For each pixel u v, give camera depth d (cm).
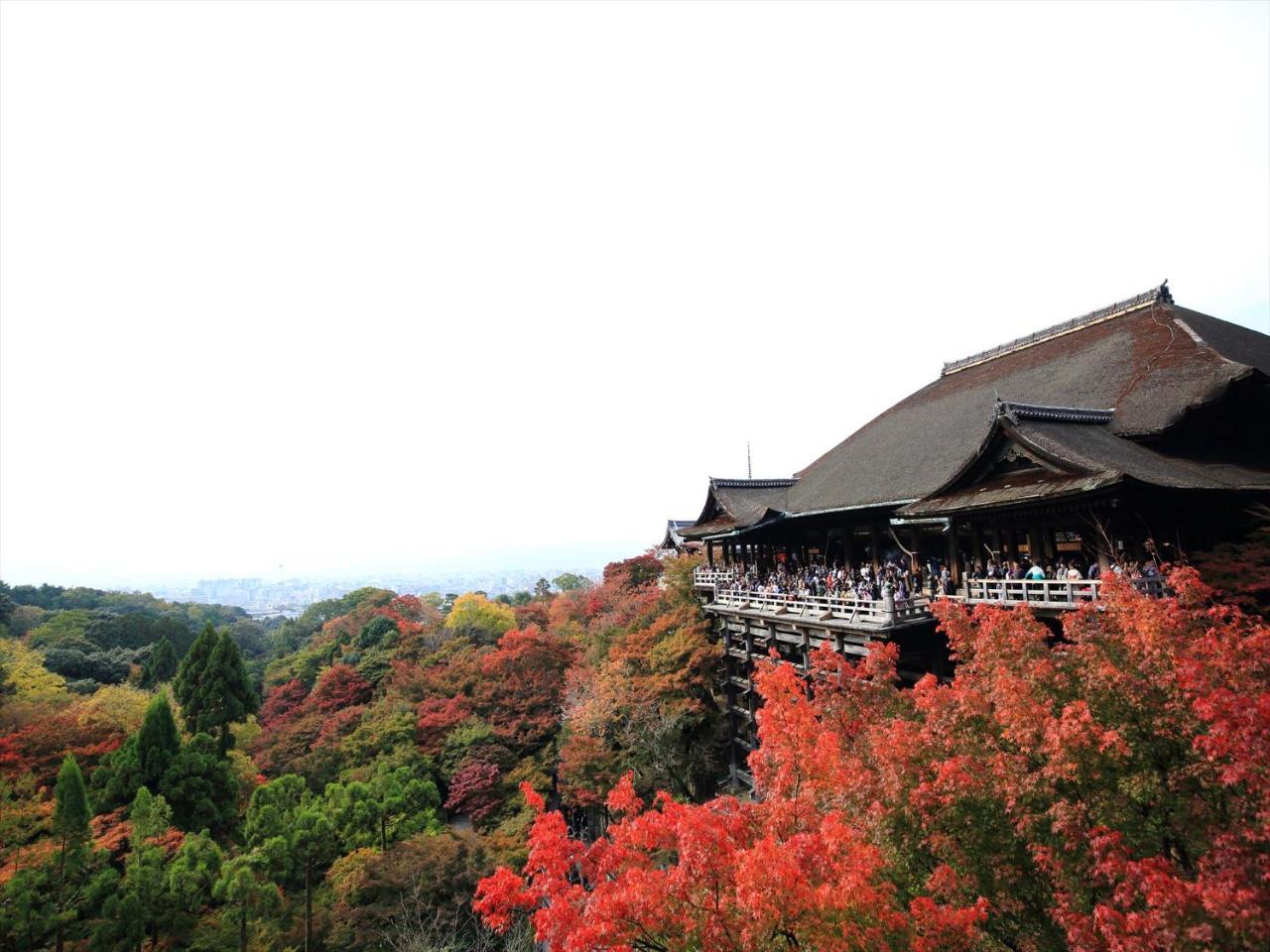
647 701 2942
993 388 3094
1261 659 855
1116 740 831
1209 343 2278
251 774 3650
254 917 2048
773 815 1020
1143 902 770
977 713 1015
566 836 1212
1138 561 1711
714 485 3725
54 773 3052
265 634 11731
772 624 2708
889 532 2762
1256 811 722
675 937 916
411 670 4506
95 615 7888
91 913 1909
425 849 2334
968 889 875
